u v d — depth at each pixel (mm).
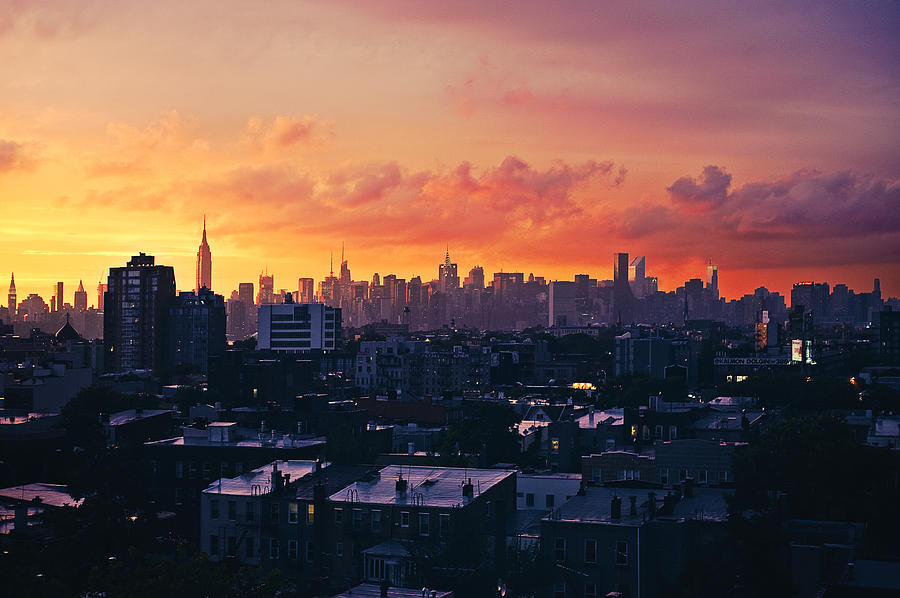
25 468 163000
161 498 146000
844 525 105750
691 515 107500
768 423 175125
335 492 119500
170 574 81125
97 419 181125
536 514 124750
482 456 159625
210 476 145625
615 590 102062
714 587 93625
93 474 133875
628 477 143500
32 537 108750
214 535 120188
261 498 118562
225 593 81188
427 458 166000
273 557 117688
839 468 121375
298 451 146625
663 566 101750
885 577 76062
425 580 98688
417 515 112250
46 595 82625
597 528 103062
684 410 180750
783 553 96688
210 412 199125
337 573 114938
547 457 180750
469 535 102562
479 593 98000
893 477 132000
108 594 80562
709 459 140875
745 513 107438
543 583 100938
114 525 103000
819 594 75375
